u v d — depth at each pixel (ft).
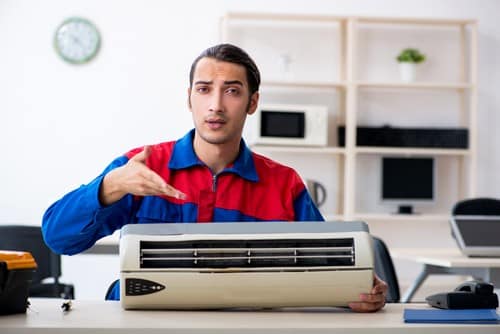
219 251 5.54
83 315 5.44
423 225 19.47
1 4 18.52
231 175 7.16
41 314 5.49
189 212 7.04
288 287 5.57
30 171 18.56
